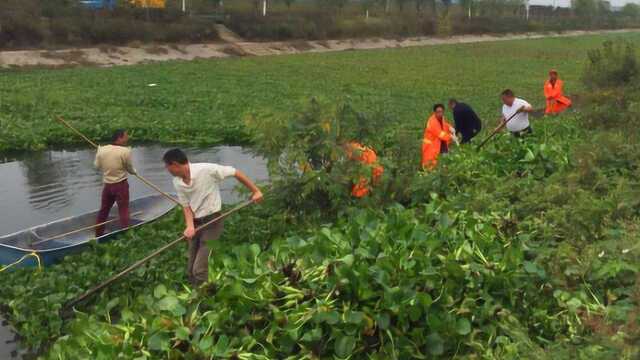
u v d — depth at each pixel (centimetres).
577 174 975
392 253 624
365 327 580
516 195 942
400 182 935
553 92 1856
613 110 1481
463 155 1149
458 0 9025
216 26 5247
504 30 8069
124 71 3438
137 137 1831
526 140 1245
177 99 2408
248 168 1562
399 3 7794
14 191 1339
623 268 633
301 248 643
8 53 3669
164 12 4922
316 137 902
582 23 9662
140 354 559
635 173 977
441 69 4034
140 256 875
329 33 5928
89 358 557
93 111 2112
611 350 503
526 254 707
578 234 761
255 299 588
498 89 3047
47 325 742
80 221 1030
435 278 606
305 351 567
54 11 4372
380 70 3869
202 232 781
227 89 2773
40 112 2053
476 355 569
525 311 630
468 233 687
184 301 605
